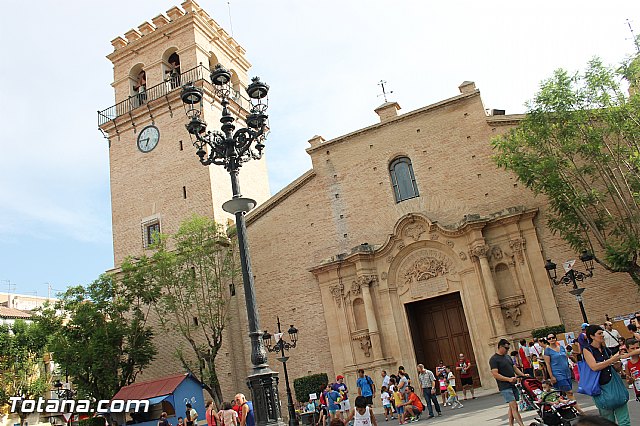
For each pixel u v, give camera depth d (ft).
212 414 56.24
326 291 92.99
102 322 99.55
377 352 86.22
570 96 70.33
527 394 37.93
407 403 63.10
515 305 81.15
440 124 93.71
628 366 44.42
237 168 48.75
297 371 92.32
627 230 72.08
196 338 99.55
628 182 73.31
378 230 93.30
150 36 122.52
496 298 81.25
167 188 111.75
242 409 46.60
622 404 24.20
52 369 149.89
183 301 97.86
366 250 90.43
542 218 83.61
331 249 95.30
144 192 114.21
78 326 99.45
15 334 132.46
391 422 66.59
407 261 90.17
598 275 78.69
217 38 125.90
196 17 119.24
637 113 66.74
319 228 97.09
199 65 110.22
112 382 94.84
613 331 52.31
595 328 25.61
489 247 84.43
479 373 81.66
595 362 24.61
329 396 61.82
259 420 40.52
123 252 112.88
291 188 100.37
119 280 102.58
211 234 99.14
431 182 91.91
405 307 89.20
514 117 88.48
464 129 91.86
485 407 60.85
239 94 126.21
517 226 83.46
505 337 79.61
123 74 125.49
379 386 84.99
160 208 111.45
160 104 115.85
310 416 70.85
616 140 73.61
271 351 88.63
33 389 133.28
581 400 50.67
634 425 32.83
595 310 77.82
